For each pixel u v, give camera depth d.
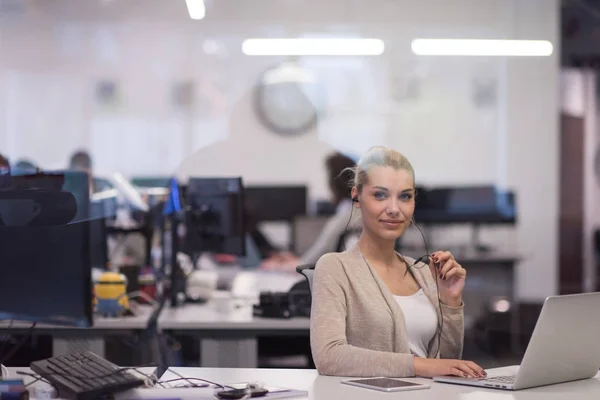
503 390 1.83
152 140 8.01
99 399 1.67
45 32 7.95
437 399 1.73
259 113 7.29
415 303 2.22
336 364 2.01
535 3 7.77
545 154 7.83
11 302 1.94
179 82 7.93
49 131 8.01
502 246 7.70
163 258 4.19
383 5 7.76
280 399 1.75
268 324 3.26
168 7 7.91
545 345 1.80
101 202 3.68
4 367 2.10
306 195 5.59
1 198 1.91
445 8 7.76
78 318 1.88
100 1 7.92
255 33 7.84
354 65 7.81
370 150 2.26
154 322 3.30
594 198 7.91
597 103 7.91
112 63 7.97
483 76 7.81
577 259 7.86
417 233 6.59
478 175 7.85
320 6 7.77
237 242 3.69
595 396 1.77
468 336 5.65
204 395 1.73
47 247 1.91
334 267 2.16
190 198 3.72
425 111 7.84
